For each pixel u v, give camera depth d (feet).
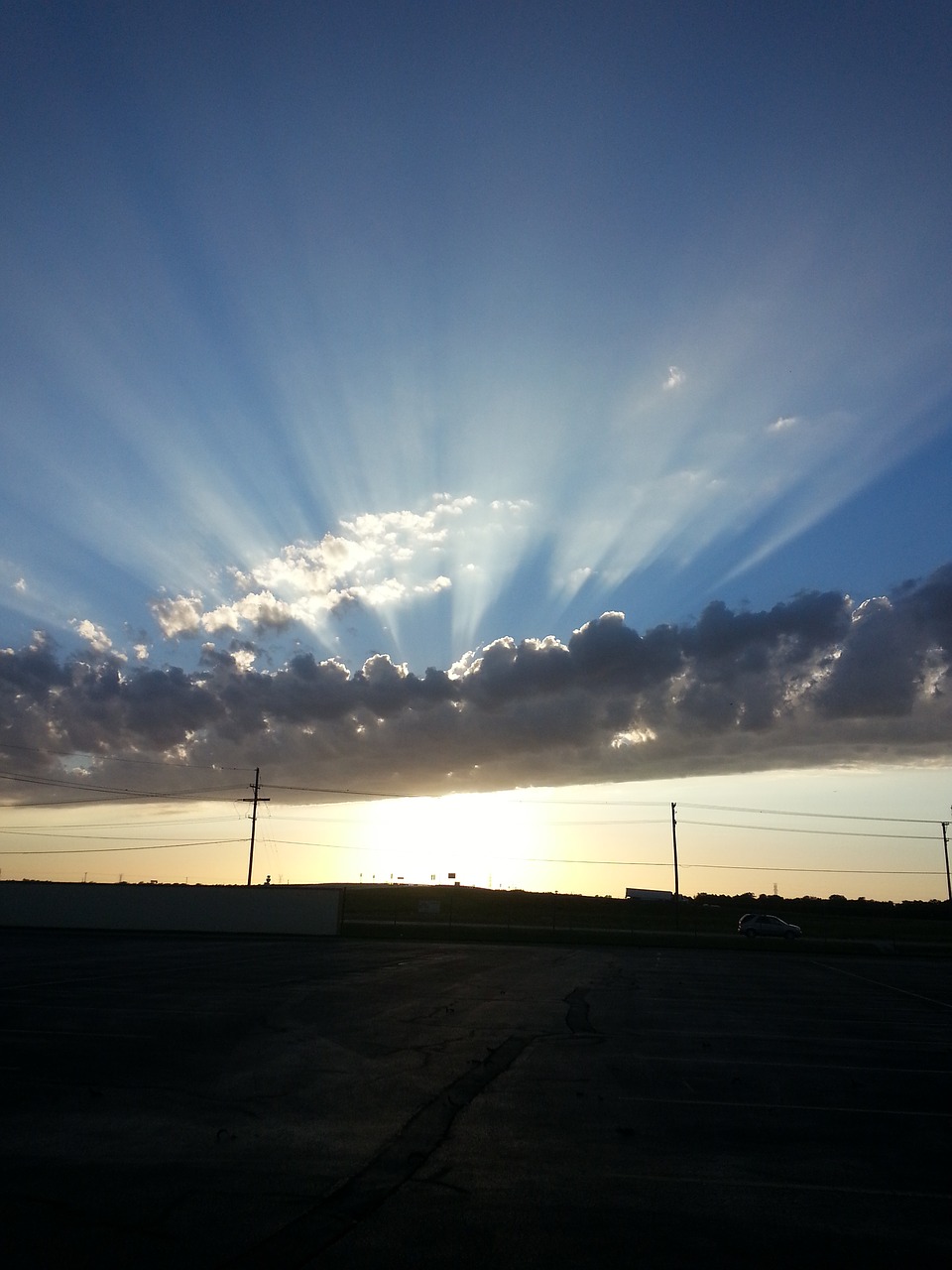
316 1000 71.56
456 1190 26.02
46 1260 20.42
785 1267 21.29
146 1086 38.34
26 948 133.08
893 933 258.98
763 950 173.06
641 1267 20.99
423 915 303.27
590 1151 30.40
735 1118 35.76
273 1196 25.02
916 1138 33.45
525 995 80.18
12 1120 32.40
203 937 172.76
